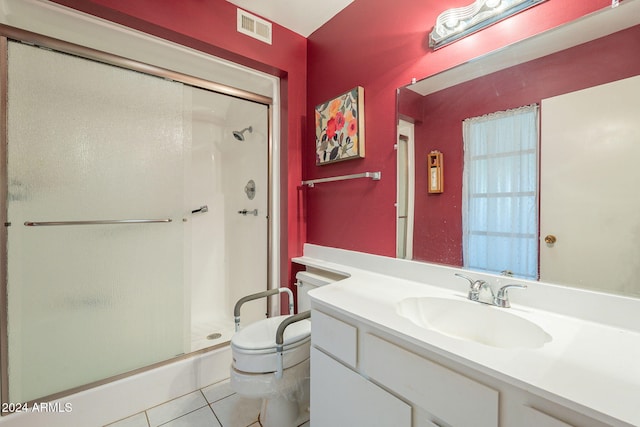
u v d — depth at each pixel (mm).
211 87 1835
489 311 1015
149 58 1752
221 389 1722
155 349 1643
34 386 1324
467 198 1199
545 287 978
